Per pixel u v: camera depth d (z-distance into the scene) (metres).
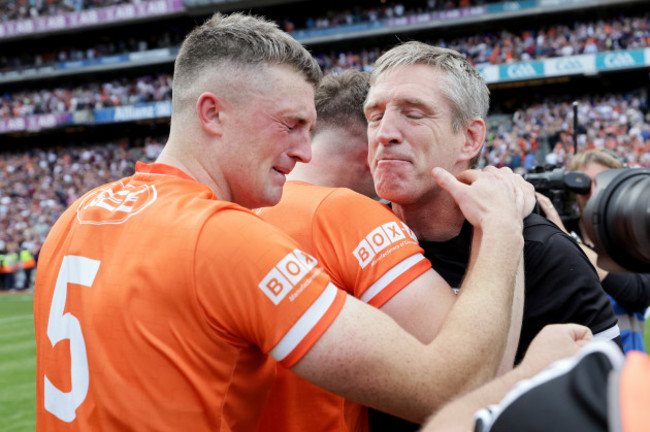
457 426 0.80
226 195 1.29
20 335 9.50
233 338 1.07
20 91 26.31
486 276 1.20
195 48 1.25
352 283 1.34
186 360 1.05
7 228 20.89
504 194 1.36
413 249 1.34
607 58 18.88
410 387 1.01
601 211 0.82
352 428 1.48
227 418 1.08
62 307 1.17
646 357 0.57
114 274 1.11
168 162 1.28
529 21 21.30
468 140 1.61
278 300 1.03
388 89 1.50
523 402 0.62
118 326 1.07
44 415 1.19
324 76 1.76
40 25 25.08
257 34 1.22
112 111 23.72
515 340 1.33
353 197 1.42
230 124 1.23
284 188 1.56
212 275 1.04
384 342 1.01
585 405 0.56
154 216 1.14
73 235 1.22
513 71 19.94
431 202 1.58
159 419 1.04
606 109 19.17
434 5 22.61
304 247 1.40
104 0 24.67
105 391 1.07
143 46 25.88
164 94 24.02
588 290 1.49
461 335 1.09
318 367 1.02
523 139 19.09
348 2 23.86
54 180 23.92
